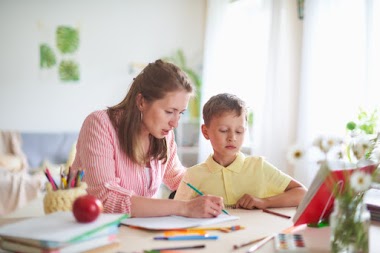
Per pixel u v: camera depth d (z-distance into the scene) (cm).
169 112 122
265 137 322
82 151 122
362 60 251
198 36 454
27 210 287
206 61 412
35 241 76
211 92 405
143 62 449
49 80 438
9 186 321
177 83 120
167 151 143
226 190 142
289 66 310
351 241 81
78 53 440
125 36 446
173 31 450
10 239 80
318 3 276
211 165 145
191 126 436
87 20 440
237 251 85
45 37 436
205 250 86
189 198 144
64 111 441
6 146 409
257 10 358
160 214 111
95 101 446
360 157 89
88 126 125
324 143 85
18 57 433
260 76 338
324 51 273
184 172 157
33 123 438
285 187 141
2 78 432
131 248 86
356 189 79
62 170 114
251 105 358
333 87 266
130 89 131
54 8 435
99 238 82
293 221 99
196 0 452
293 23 309
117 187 115
